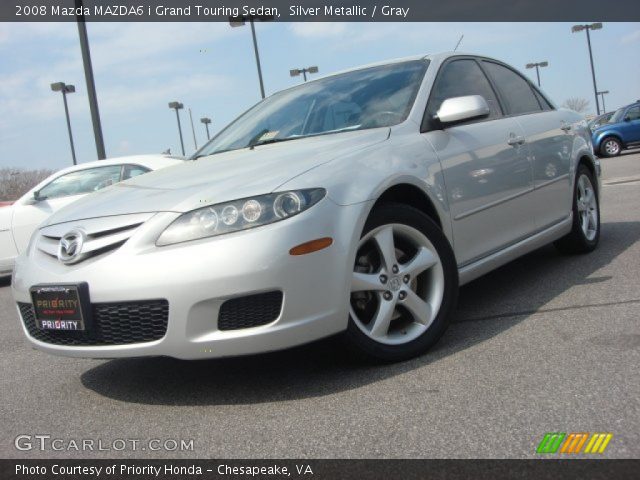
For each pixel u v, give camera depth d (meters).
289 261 2.77
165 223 2.87
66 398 3.26
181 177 3.38
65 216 3.32
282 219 2.80
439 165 3.56
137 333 2.87
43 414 3.06
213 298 2.74
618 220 6.93
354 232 2.96
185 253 2.78
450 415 2.51
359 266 3.12
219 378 3.28
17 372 3.84
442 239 3.39
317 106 4.13
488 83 4.53
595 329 3.32
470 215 3.76
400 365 3.15
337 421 2.58
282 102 4.47
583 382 2.65
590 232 5.39
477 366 3.00
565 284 4.39
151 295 2.78
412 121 3.65
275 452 2.38
